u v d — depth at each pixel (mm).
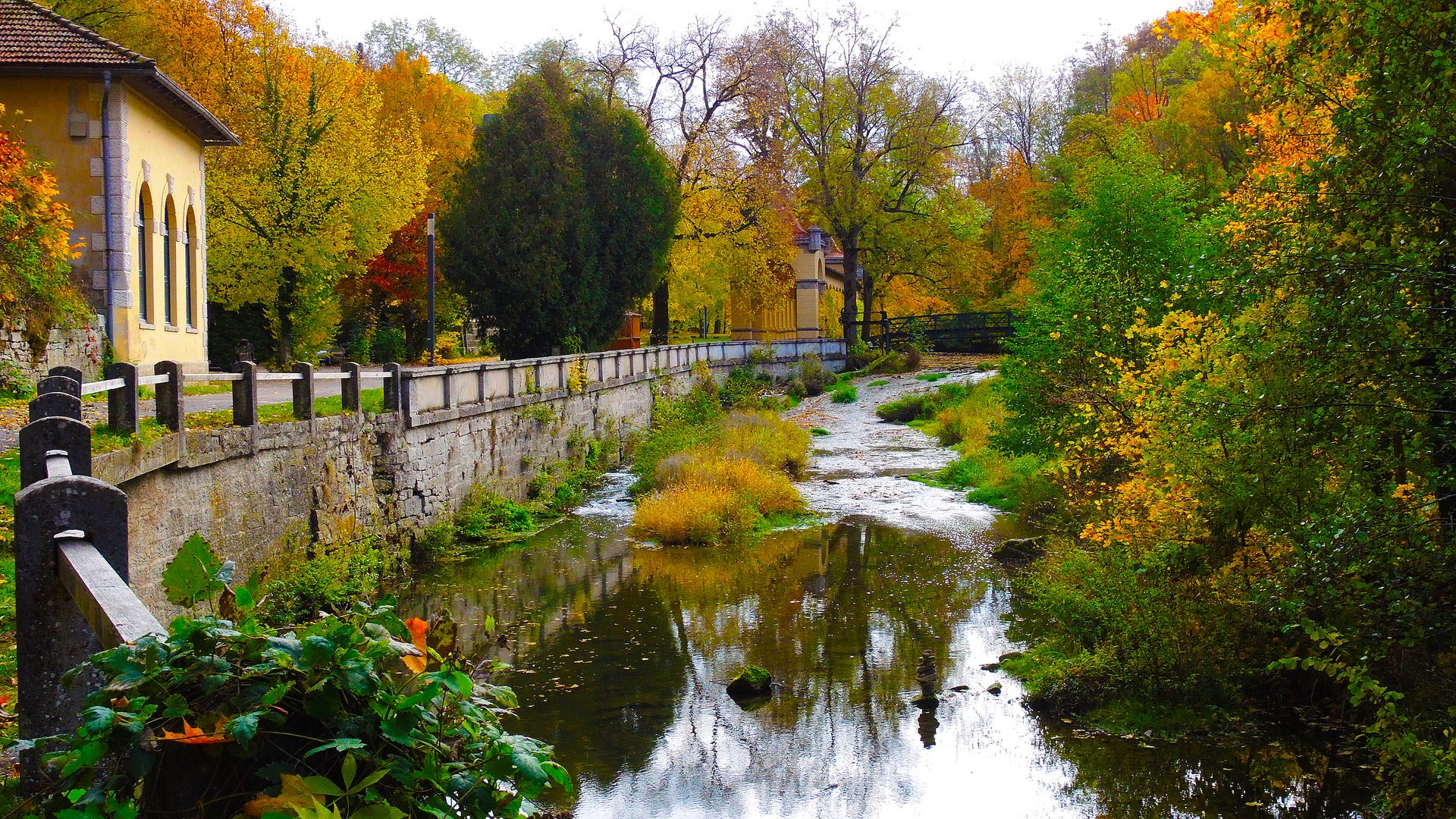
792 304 62281
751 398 38219
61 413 6062
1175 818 7410
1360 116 7531
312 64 32281
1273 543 9219
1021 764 8383
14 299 14328
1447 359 7035
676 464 21516
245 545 11078
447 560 15781
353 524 13797
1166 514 10039
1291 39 8703
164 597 9273
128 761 2088
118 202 18406
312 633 2348
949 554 16297
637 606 13266
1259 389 8297
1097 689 9719
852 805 7691
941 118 51344
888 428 33781
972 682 10367
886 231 50906
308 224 31156
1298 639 8984
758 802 7695
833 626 12352
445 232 27719
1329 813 7426
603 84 40156
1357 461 7719
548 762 2492
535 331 28062
